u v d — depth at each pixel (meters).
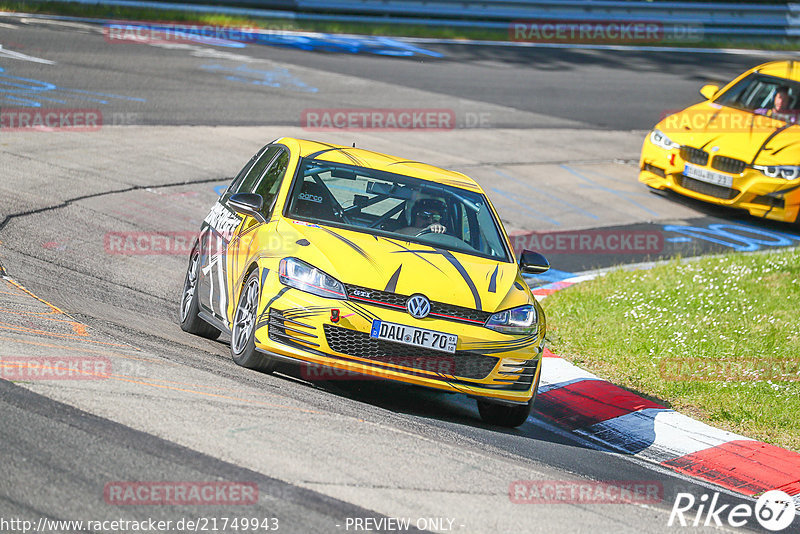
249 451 16.11
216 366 21.62
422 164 28.09
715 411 26.62
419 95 70.38
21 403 16.28
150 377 19.06
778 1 112.06
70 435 15.39
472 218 25.42
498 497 16.58
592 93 80.69
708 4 109.44
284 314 21.22
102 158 44.94
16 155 42.75
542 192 52.81
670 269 40.38
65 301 25.39
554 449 21.77
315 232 22.84
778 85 54.09
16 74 57.53
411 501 15.45
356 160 26.36
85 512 13.16
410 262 22.23
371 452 17.38
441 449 18.70
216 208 27.81
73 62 63.03
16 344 19.61
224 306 24.36
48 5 78.31
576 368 28.81
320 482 15.45
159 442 15.77
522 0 100.69
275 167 26.20
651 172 53.94
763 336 32.69
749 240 48.12
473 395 21.58
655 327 32.88
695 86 87.56
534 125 67.62
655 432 24.72
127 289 29.56
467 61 86.50
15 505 13.02
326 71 73.62
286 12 89.44
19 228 33.03
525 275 39.62
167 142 49.50
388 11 95.31
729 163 50.12
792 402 27.48
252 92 63.25
